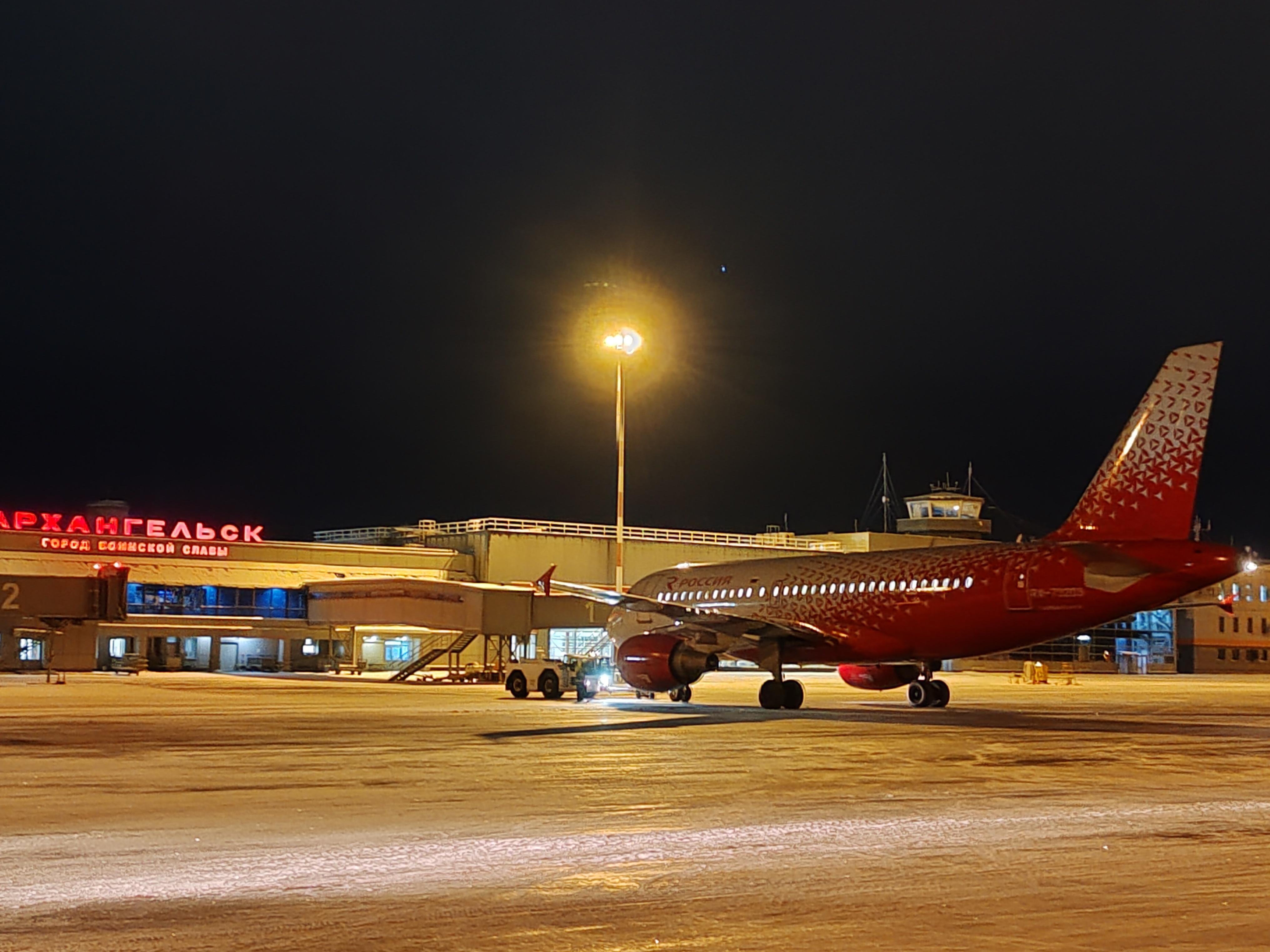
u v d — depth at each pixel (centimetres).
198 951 928
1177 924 1015
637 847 1356
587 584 8631
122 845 1366
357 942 955
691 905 1077
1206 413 3070
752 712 3762
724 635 3800
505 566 8344
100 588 6500
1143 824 1532
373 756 2316
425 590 6481
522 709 3775
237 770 2080
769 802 1716
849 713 3716
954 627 3478
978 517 10888
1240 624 11738
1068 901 1095
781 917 1034
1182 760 2323
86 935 975
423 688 5369
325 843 1383
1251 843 1401
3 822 1520
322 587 7525
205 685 5422
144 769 2088
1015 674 9506
